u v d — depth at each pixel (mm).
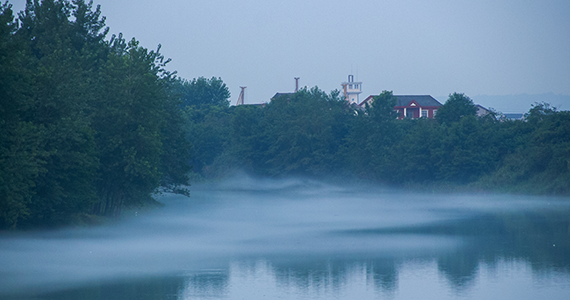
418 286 31734
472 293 30000
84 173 49750
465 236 51312
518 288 30938
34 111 46781
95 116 55406
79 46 65938
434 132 118000
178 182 73250
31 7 64375
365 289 31141
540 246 44844
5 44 42656
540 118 115625
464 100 132500
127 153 55188
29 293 30516
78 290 31156
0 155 41562
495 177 104312
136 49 59719
